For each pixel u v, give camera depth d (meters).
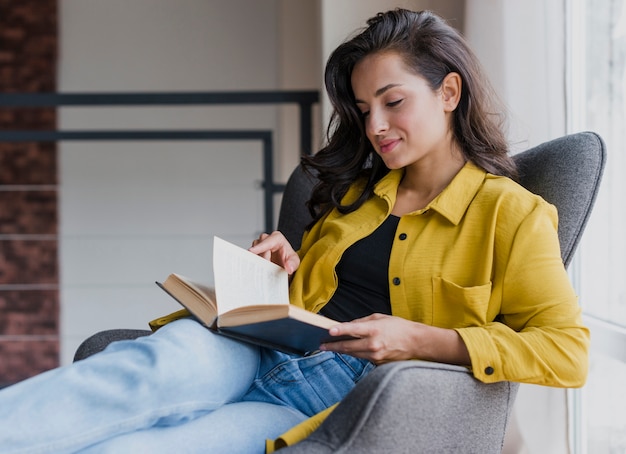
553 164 1.39
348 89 1.44
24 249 4.75
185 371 1.06
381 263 1.34
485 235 1.25
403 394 0.97
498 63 2.09
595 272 1.91
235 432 1.11
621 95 1.75
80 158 4.74
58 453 0.96
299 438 1.05
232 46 4.82
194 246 4.75
